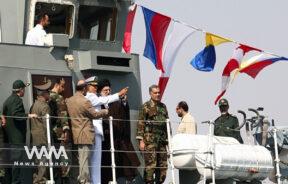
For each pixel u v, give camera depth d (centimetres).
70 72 3095
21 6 3122
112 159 2875
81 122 2827
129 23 3253
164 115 3011
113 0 3222
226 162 2988
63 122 2819
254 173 3059
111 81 3169
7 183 2825
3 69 3002
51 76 3061
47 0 3131
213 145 2986
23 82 2934
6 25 3145
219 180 3050
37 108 2812
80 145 2830
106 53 3141
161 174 3017
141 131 2989
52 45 3066
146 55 3275
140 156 3131
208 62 3350
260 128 3216
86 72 3122
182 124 3078
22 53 3034
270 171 3109
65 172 2831
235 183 3056
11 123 2812
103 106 2956
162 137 3011
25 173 2853
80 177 2827
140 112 3005
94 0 3192
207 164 2966
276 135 3181
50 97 2844
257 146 3116
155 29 3253
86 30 3203
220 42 3306
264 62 3369
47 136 2778
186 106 3086
